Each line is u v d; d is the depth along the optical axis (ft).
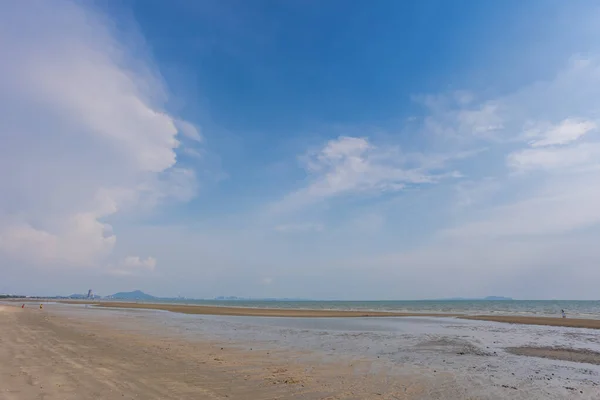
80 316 129.70
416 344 66.18
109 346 52.06
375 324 113.80
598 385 36.94
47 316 117.39
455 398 31.09
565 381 38.55
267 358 47.80
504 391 33.83
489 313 210.79
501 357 53.62
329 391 31.63
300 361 46.32
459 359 51.13
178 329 87.92
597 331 92.94
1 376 30.04
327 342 67.15
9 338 53.88
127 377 32.42
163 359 43.16
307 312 195.21
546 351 59.67
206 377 34.73
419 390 33.19
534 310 273.33
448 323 118.93
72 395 25.95
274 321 124.16
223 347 57.21
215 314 165.17
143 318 129.70
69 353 43.50
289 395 29.89
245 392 30.09
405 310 262.88
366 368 42.91
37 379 29.73
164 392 28.35
